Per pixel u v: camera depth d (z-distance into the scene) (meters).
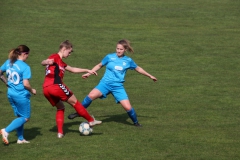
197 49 61.53
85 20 75.12
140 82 47.78
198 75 50.44
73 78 49.12
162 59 57.06
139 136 31.69
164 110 38.59
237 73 51.34
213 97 42.53
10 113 37.38
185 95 43.22
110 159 27.42
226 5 86.62
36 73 50.44
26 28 69.88
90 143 30.14
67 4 85.00
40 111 38.12
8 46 60.75
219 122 35.25
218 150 29.17
